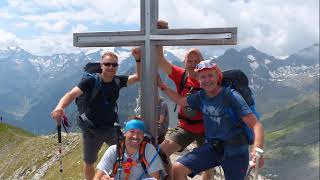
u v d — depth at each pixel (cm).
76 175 684
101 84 241
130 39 230
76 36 236
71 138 1223
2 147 2067
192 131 250
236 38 210
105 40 233
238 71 218
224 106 209
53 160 1270
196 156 220
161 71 250
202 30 216
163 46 231
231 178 217
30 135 2430
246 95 214
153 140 225
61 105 232
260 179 504
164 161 225
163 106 248
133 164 213
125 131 215
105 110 246
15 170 1580
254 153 192
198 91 225
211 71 207
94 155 269
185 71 245
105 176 213
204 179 302
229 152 212
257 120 204
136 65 248
